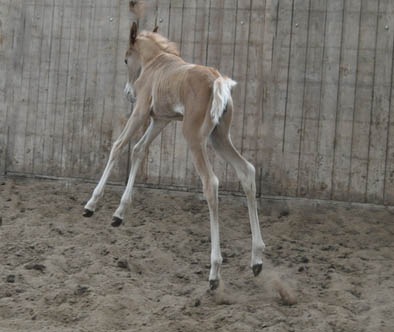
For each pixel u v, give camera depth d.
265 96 6.34
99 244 5.07
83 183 6.68
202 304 4.30
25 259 4.80
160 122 4.86
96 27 6.69
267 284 4.60
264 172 6.34
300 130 6.29
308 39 6.27
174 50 4.92
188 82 4.51
